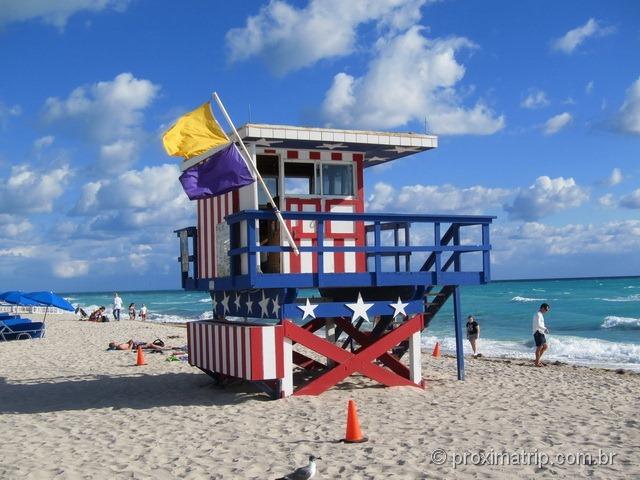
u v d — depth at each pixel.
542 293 93.31
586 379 16.44
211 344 13.71
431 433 9.98
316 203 13.39
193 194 11.88
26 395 14.45
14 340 30.23
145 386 15.33
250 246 11.82
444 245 13.42
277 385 12.63
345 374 13.07
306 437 9.82
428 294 15.26
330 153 13.55
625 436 9.79
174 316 67.19
